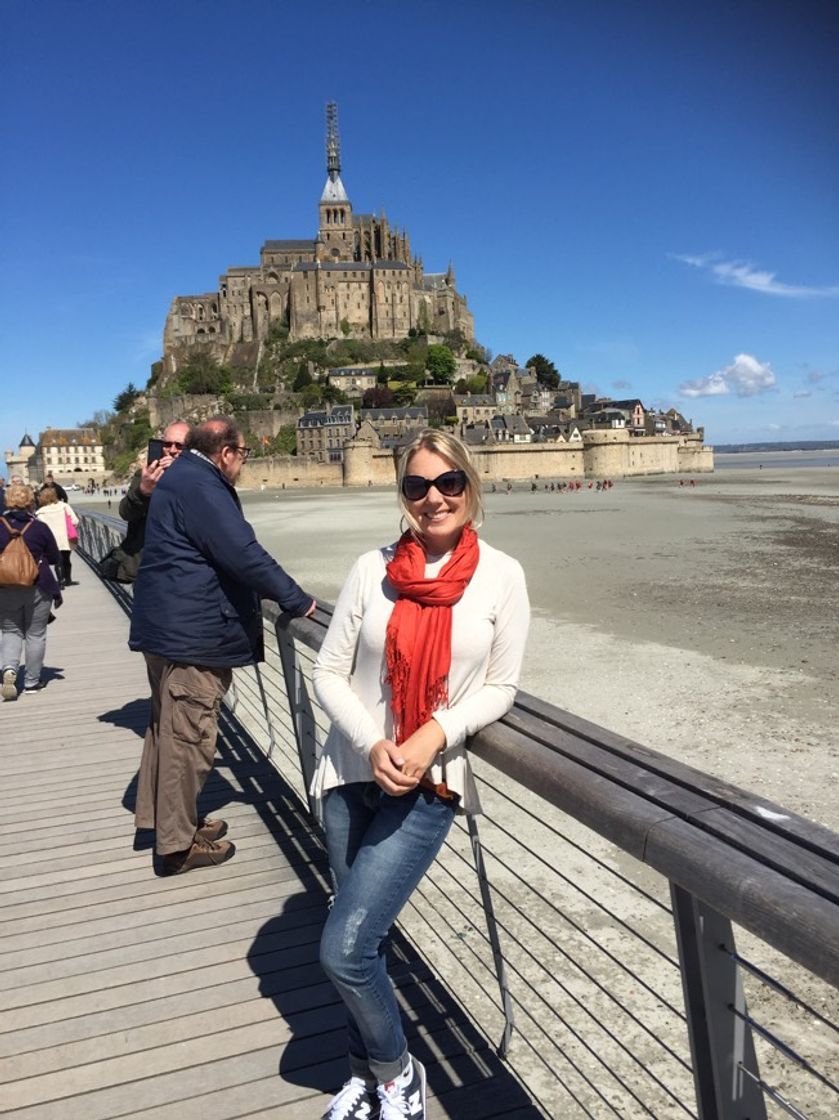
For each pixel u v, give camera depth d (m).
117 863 5.03
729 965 2.03
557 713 2.83
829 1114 4.05
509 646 2.82
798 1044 4.60
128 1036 3.50
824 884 1.61
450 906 6.02
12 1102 3.15
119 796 6.08
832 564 27.94
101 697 8.84
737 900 1.69
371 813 2.93
